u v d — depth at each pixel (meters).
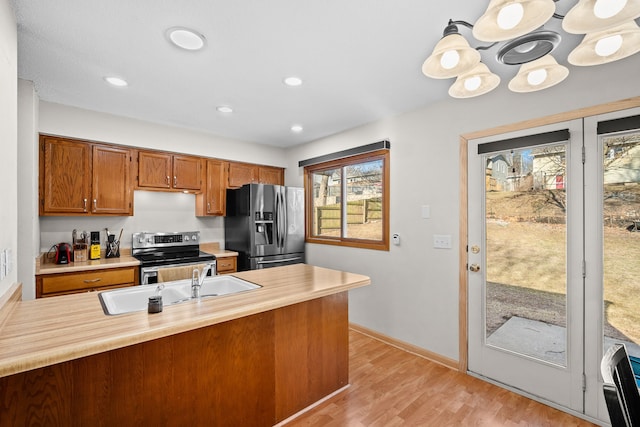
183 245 3.76
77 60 1.94
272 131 3.60
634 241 1.75
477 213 2.41
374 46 1.79
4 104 1.35
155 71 2.10
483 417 1.90
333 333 2.13
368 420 1.88
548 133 2.02
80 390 1.22
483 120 2.37
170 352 1.43
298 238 4.02
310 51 1.84
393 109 2.84
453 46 1.21
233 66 2.03
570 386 1.94
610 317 1.81
